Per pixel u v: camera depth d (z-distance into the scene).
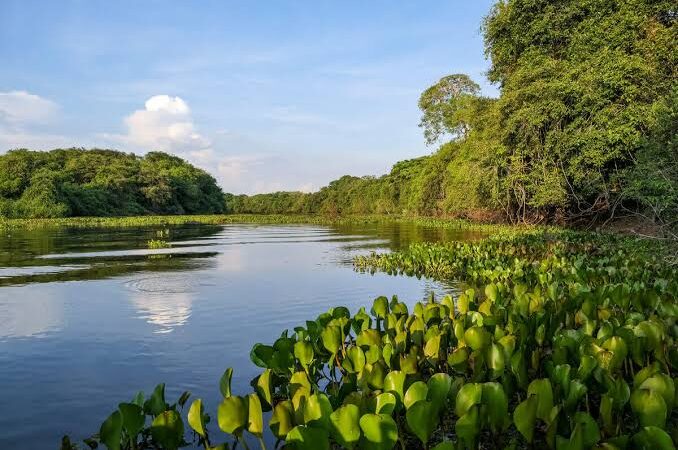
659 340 4.43
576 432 2.84
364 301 9.57
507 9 23.61
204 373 5.71
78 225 43.12
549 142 21.16
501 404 3.37
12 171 56.38
